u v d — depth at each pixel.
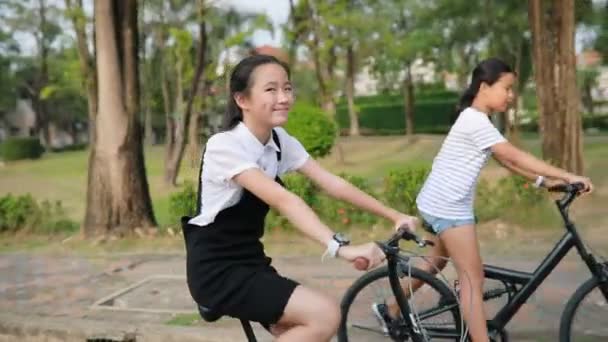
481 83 3.38
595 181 12.16
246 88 2.29
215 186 2.29
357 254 2.05
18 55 33.94
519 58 21.11
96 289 6.07
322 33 18.83
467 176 3.35
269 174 2.36
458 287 3.48
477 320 3.36
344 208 8.27
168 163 16.19
